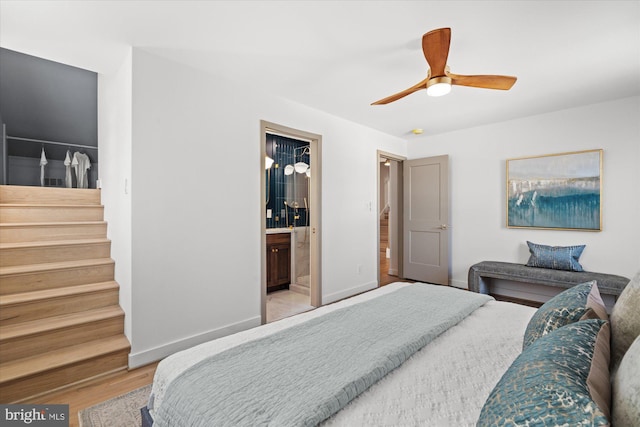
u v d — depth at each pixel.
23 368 1.96
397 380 1.13
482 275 3.97
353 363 1.18
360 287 4.35
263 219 3.14
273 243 4.43
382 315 1.70
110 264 2.83
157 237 2.42
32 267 2.57
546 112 3.82
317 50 2.37
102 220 3.51
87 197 3.77
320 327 1.54
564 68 2.64
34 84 4.18
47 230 3.01
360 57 2.47
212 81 2.76
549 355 0.78
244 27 2.08
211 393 1.02
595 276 3.27
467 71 2.69
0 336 2.03
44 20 1.98
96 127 5.00
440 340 1.45
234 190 2.91
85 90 4.54
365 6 1.86
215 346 1.39
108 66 2.61
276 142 5.31
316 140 3.75
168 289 2.47
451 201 4.71
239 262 2.94
